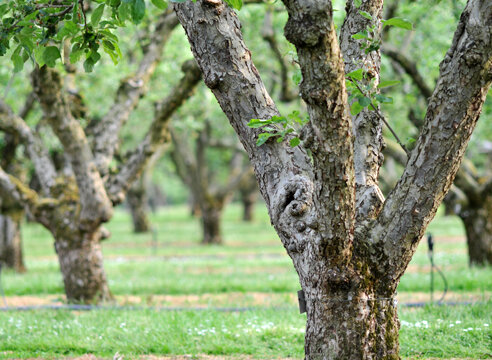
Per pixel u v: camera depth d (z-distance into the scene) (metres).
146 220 44.16
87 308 13.95
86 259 14.67
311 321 6.97
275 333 10.27
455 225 42.25
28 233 44.72
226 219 57.81
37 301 15.56
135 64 22.66
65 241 14.70
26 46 6.82
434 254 25.00
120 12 5.54
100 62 19.48
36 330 11.16
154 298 15.59
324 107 5.81
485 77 6.10
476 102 6.22
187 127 27.17
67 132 13.56
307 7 5.52
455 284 15.73
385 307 6.99
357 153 7.61
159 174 58.22
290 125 6.66
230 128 33.84
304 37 5.57
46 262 26.36
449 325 10.04
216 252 30.08
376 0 7.67
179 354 9.69
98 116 23.48
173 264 23.80
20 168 23.50
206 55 6.97
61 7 7.04
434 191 6.55
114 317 12.05
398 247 6.77
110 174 15.05
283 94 19.44
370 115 7.64
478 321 10.28
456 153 6.41
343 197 6.24
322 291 6.80
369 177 7.52
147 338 10.26
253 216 53.84
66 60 11.89
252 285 16.97
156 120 14.56
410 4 18.70
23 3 6.91
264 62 21.30
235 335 10.28
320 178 6.19
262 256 27.48
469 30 6.03
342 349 6.78
